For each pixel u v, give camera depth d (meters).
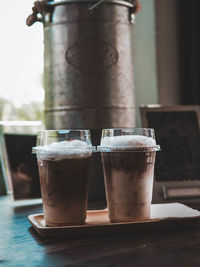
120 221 0.92
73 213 0.89
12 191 1.64
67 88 1.50
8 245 0.84
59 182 0.88
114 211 0.93
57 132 0.90
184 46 2.20
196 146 1.53
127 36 1.58
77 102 1.49
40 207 1.37
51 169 0.88
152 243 0.82
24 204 1.45
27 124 1.96
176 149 1.51
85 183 0.91
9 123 1.91
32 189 1.56
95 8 1.48
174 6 2.17
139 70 2.15
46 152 0.88
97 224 0.91
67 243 0.84
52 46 1.53
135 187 0.91
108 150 0.90
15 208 1.35
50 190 0.89
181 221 0.93
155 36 2.08
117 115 1.53
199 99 2.14
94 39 1.49
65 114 1.51
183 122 1.56
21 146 1.58
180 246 0.80
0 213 1.25
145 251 0.77
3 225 1.05
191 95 2.18
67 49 1.50
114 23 1.52
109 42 1.51
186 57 2.19
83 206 0.91
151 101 2.12
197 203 1.38
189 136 1.54
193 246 0.80
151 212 1.03
